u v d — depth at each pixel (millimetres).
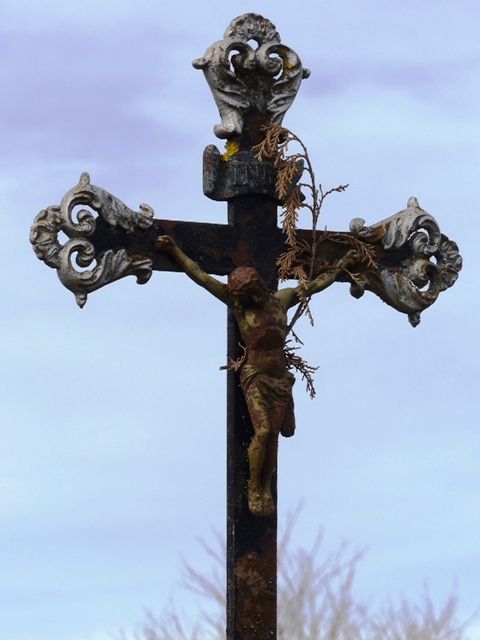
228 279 9594
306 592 16391
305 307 9766
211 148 9773
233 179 9781
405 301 10297
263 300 9555
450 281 10422
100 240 9391
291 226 9750
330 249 10078
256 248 9812
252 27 10008
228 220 9875
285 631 16250
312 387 9742
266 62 9898
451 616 16500
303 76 10086
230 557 9562
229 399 9672
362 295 10250
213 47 9852
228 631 9555
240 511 9562
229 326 9727
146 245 9500
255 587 9539
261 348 9547
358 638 16344
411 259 10344
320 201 9891
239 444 9609
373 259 10234
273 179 9828
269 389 9508
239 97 9875
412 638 16281
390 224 10273
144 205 9492
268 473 9508
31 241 9266
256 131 9898
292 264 9922
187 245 9641
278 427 9484
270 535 9594
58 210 9305
